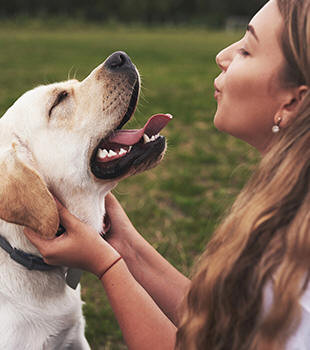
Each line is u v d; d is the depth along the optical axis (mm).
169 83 11977
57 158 2168
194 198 4590
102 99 2244
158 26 46188
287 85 1589
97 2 48188
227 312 1473
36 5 46969
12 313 2066
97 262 1823
